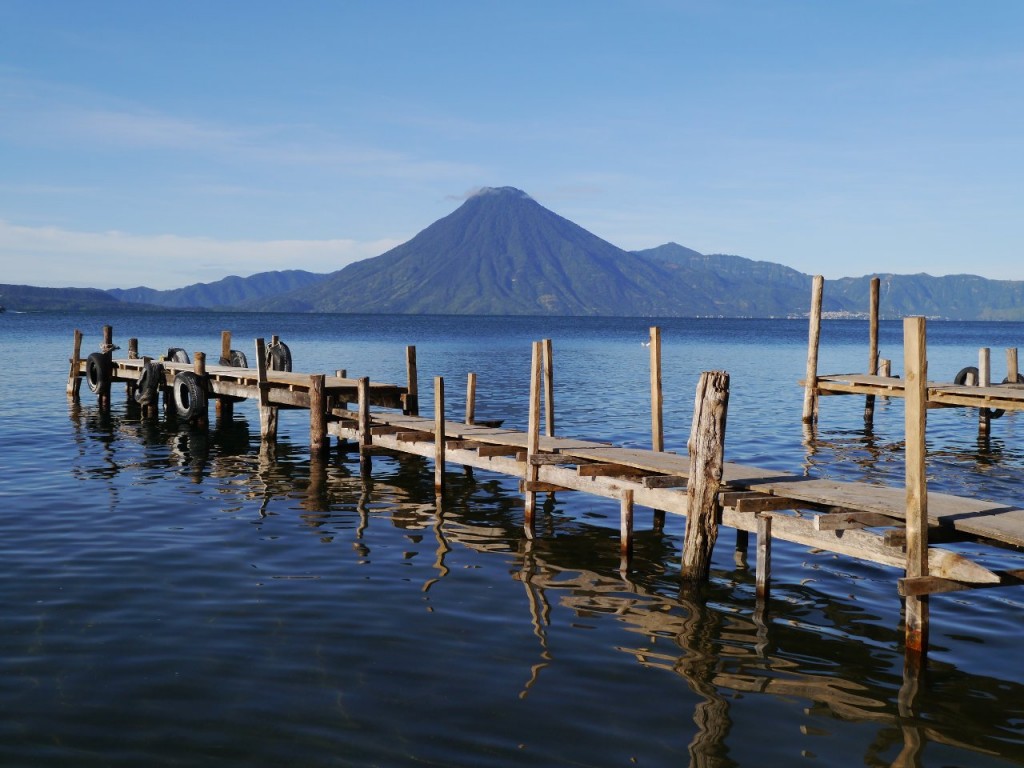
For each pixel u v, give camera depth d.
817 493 12.14
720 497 12.19
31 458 22.00
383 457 22.92
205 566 12.82
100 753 7.39
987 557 13.47
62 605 10.98
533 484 15.05
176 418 30.39
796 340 138.25
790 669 9.51
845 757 7.60
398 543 14.53
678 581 12.70
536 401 15.39
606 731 7.95
